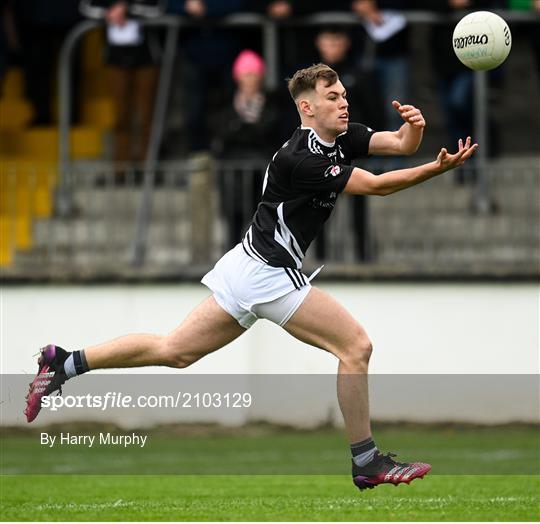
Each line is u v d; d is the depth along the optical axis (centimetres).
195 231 4875
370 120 4841
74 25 6066
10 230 5166
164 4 5425
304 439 4528
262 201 2766
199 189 4878
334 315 2719
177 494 3269
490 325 4719
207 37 5431
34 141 6088
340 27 5275
